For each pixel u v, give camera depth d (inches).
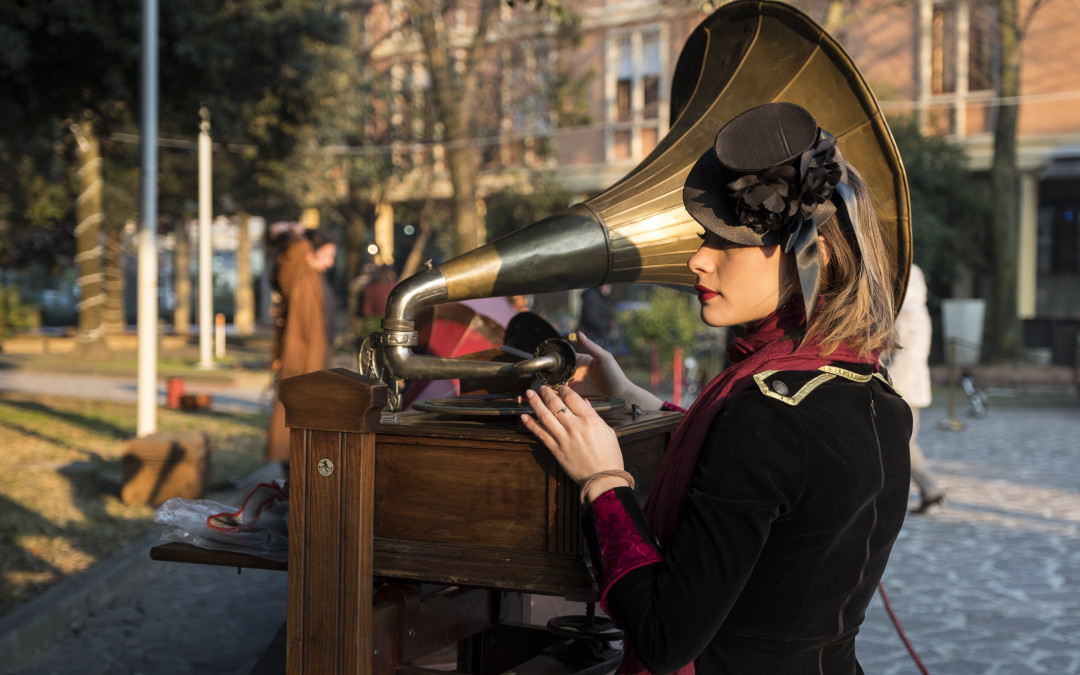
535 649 82.7
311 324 227.8
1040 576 193.3
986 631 161.3
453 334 117.5
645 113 820.0
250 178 775.7
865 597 50.5
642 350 616.1
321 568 56.7
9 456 303.7
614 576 47.6
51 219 896.3
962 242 685.3
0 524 214.4
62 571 181.9
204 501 69.0
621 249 62.2
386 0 757.3
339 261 1122.0
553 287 62.1
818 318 49.4
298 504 57.2
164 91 363.6
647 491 61.8
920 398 239.0
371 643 57.6
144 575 191.9
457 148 628.1
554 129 763.4
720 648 48.5
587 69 837.2
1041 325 666.8
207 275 681.6
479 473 55.4
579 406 52.5
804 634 47.7
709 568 44.8
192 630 161.2
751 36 66.4
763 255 50.1
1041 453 350.3
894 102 703.1
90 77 335.9
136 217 876.0
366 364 62.5
